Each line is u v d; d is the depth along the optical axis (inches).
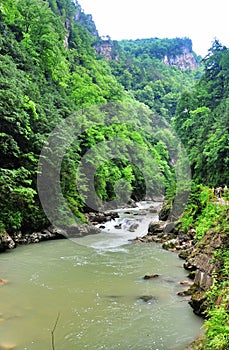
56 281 434.3
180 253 584.4
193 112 1332.4
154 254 604.4
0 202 676.1
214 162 993.5
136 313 332.8
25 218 725.9
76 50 2169.0
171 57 6451.8
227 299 251.4
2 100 721.6
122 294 386.6
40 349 260.2
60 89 1312.7
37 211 756.0
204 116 1305.4
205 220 569.0
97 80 1946.4
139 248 662.5
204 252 396.2
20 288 402.9
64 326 301.9
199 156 1105.4
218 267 337.7
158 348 263.9
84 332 290.8
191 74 5856.3
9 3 1194.6
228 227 378.9
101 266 515.5
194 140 1311.5
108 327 301.0
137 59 5305.1
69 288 406.6
